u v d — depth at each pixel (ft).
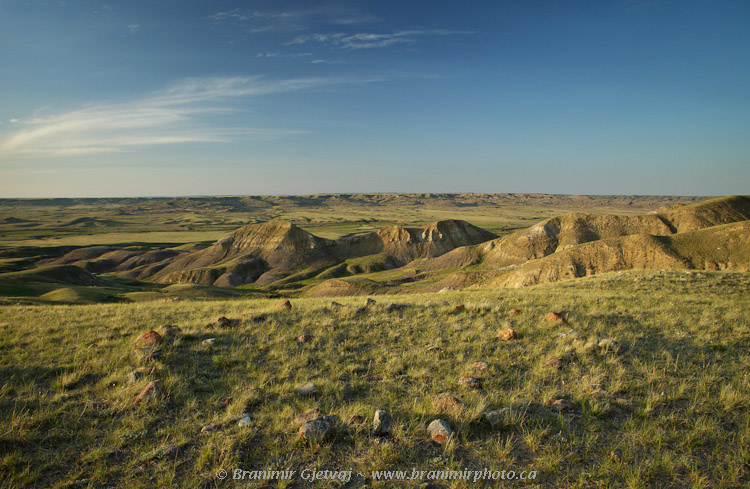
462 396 25.16
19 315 52.44
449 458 18.51
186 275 498.69
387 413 21.66
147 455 18.60
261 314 49.37
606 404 22.89
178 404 24.52
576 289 90.17
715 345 33.58
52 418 21.75
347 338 39.70
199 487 16.55
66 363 31.45
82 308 63.41
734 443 19.40
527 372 29.35
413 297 77.20
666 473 17.25
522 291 87.30
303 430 20.07
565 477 17.10
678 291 80.53
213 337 39.55
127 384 26.53
